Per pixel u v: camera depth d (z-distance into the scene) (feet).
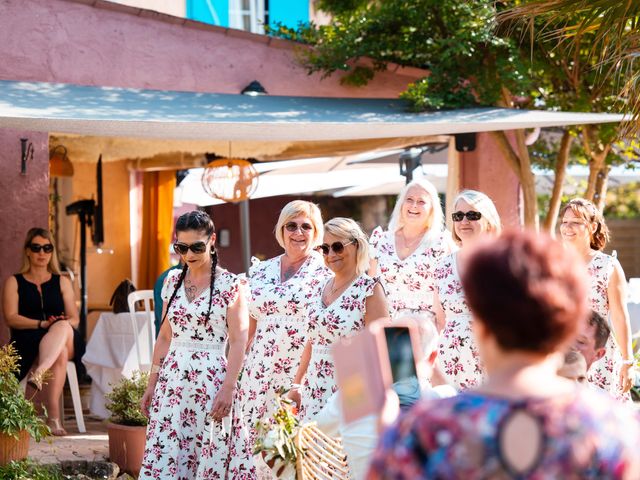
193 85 34.50
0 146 31.19
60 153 36.63
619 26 21.86
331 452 15.64
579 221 21.77
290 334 20.70
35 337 29.12
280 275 21.15
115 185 44.93
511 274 7.41
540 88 36.73
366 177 46.78
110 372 31.96
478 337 7.65
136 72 33.50
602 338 14.73
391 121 28.37
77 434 29.22
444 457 7.13
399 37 34.73
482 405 7.23
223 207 66.80
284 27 36.09
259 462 19.80
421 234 21.97
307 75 36.11
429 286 21.67
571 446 7.02
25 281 29.81
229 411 19.07
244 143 39.70
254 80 35.42
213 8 42.80
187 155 42.86
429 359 13.57
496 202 38.52
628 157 37.24
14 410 22.38
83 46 32.50
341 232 18.24
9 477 21.95
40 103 27.12
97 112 26.43
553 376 7.52
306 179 46.19
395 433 7.41
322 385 18.20
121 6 32.94
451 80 32.81
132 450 24.72
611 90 34.91
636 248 74.54
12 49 31.35
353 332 18.07
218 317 19.27
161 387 19.36
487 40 31.91
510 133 39.37
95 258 44.68
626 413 7.34
